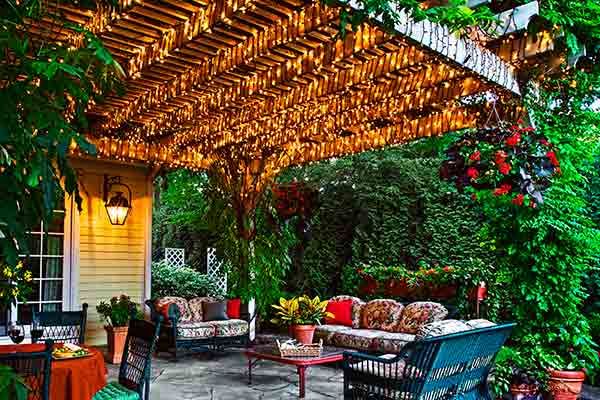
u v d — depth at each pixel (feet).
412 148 29.81
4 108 4.37
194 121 18.31
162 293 32.55
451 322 14.08
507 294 17.67
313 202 26.71
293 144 22.95
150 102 15.98
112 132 20.51
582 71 14.42
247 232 25.02
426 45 10.36
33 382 8.61
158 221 41.50
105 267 25.31
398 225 28.66
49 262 23.63
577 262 15.26
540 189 12.23
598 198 19.51
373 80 14.28
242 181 25.03
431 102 15.15
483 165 12.07
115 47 12.56
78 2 5.70
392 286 25.62
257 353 17.48
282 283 27.63
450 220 26.81
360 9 8.20
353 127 19.43
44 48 4.89
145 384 11.65
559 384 14.73
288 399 16.03
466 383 12.79
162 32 11.81
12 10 4.67
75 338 16.97
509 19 12.71
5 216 4.38
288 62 13.60
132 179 26.40
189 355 23.44
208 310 24.50
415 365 11.32
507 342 16.16
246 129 20.51
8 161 4.21
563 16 12.66
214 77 13.43
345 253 30.50
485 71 12.26
